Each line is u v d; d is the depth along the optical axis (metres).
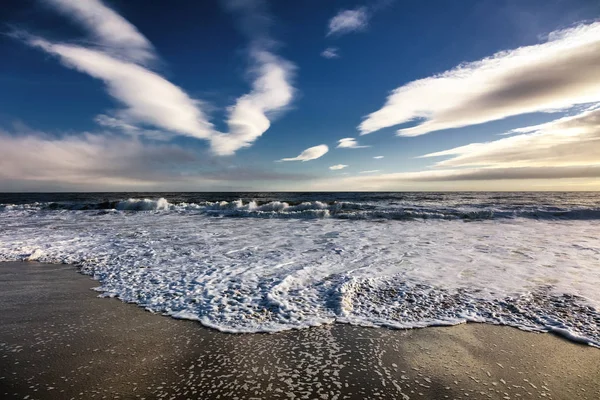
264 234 10.77
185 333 3.84
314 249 8.29
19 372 3.03
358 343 3.61
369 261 7.03
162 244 8.98
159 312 4.44
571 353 3.41
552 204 23.47
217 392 2.74
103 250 8.21
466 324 4.08
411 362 3.24
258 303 4.70
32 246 8.66
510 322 4.12
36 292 5.25
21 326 4.02
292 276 5.76
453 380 2.94
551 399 2.69
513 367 3.16
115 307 4.62
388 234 10.77
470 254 7.71
